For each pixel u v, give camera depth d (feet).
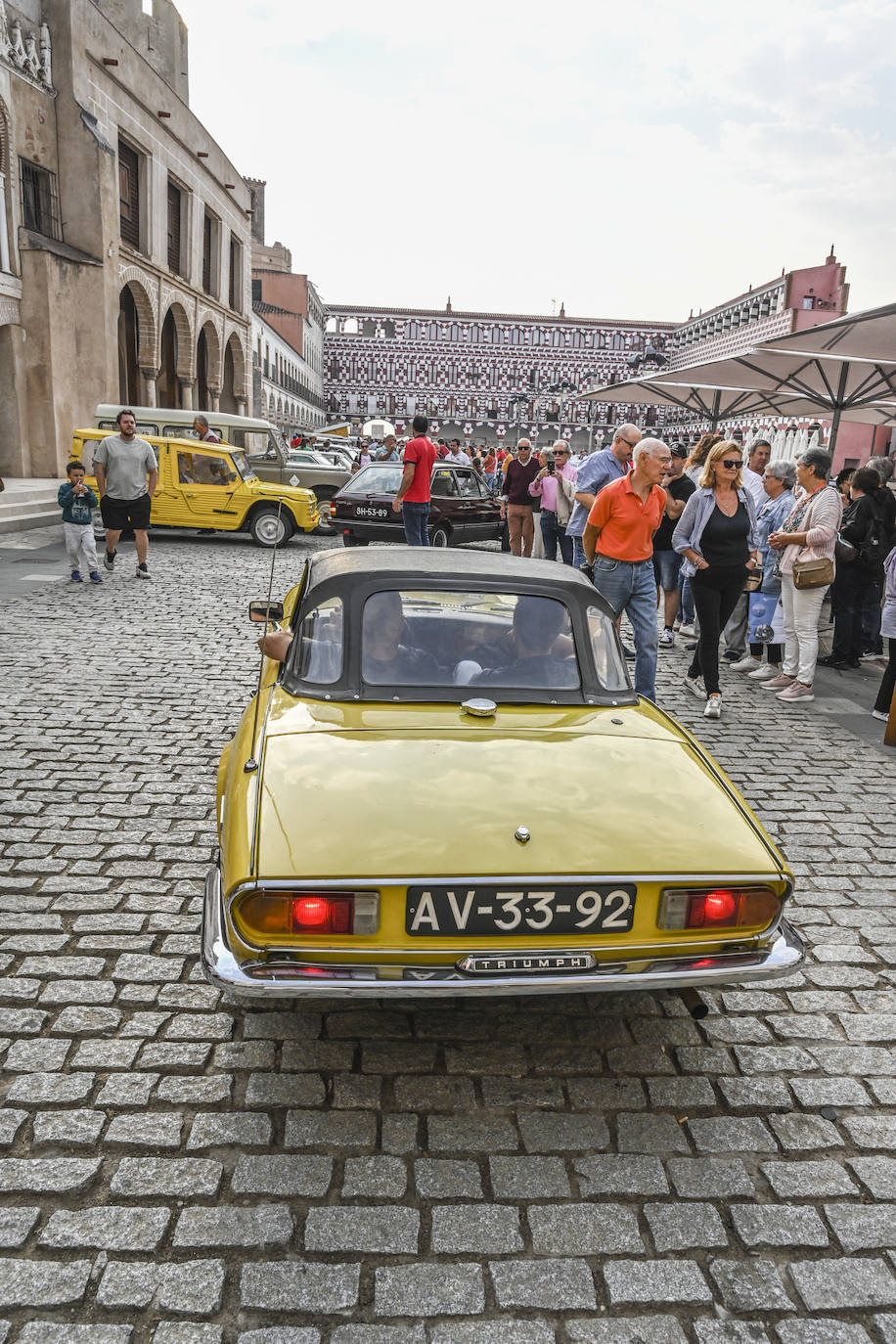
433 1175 8.14
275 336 172.76
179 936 11.79
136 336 92.48
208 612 32.12
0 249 61.36
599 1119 8.97
